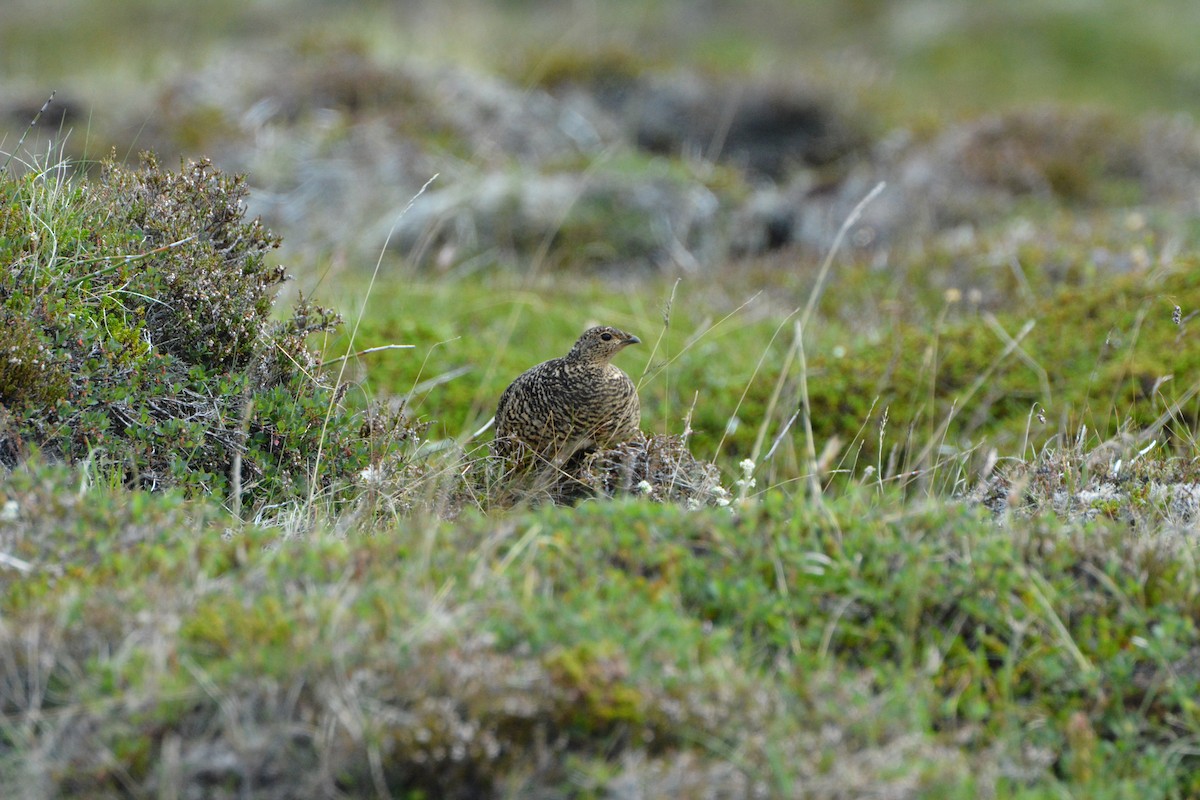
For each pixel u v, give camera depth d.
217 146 30.14
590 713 7.77
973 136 32.66
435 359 18.20
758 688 7.98
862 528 9.72
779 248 28.27
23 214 12.44
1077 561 9.70
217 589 8.62
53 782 7.33
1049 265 21.77
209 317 12.70
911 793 7.46
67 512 9.38
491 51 38.75
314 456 12.30
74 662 7.88
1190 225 25.61
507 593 8.61
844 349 19.19
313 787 7.40
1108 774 8.22
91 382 11.70
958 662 8.89
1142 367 16.95
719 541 9.52
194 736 7.57
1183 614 9.18
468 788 7.64
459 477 12.46
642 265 26.77
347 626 8.04
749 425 17.41
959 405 17.02
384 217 26.45
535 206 26.92
